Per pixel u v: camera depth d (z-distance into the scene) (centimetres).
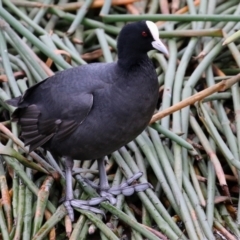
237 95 1127
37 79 1158
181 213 938
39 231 917
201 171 1060
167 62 1215
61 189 1027
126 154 1051
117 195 996
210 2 1319
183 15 1217
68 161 991
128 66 927
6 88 1156
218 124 1105
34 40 1153
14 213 959
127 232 967
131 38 923
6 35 1241
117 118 925
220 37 1230
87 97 931
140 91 926
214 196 999
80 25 1321
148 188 993
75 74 972
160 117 1048
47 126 975
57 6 1324
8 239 919
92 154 969
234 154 1038
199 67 1173
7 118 1151
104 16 1257
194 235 905
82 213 958
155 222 977
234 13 1291
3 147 1019
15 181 1012
